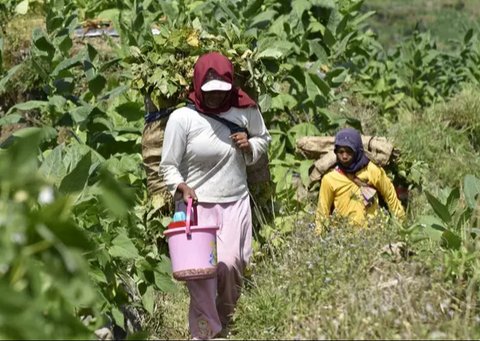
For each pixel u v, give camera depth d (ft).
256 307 54.44
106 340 52.26
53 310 38.34
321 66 92.84
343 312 49.80
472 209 59.98
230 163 58.80
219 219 58.70
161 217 64.80
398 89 113.09
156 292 64.69
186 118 58.23
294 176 81.05
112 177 38.42
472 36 123.75
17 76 93.45
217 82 57.52
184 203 58.39
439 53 115.14
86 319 52.11
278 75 85.10
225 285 58.49
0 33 97.81
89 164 52.70
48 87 78.64
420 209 77.30
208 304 56.80
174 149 58.29
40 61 79.82
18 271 36.55
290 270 56.80
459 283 53.01
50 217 36.68
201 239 55.72
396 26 233.96
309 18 93.81
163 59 64.34
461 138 100.94
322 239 58.59
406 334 46.83
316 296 53.01
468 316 49.26
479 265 55.47
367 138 76.18
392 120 106.32
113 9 106.32
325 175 68.33
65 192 52.60
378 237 58.44
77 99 77.82
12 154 36.91
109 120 77.87
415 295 50.49
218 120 58.49
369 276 53.78
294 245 60.34
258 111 60.18
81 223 55.01
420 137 95.55
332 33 92.43
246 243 59.47
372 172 67.82
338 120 86.38
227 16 87.10
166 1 97.96
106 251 55.31
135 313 60.13
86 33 104.17
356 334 47.60
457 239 56.90
